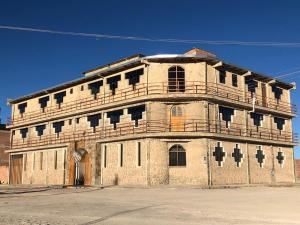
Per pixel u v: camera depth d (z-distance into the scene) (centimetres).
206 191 3014
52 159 4912
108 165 4106
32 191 3253
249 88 4409
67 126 4788
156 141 3691
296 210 1717
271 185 3981
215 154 3775
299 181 5016
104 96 4334
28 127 5450
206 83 3847
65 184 4619
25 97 5481
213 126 3812
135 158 3816
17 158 5562
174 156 3697
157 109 3784
